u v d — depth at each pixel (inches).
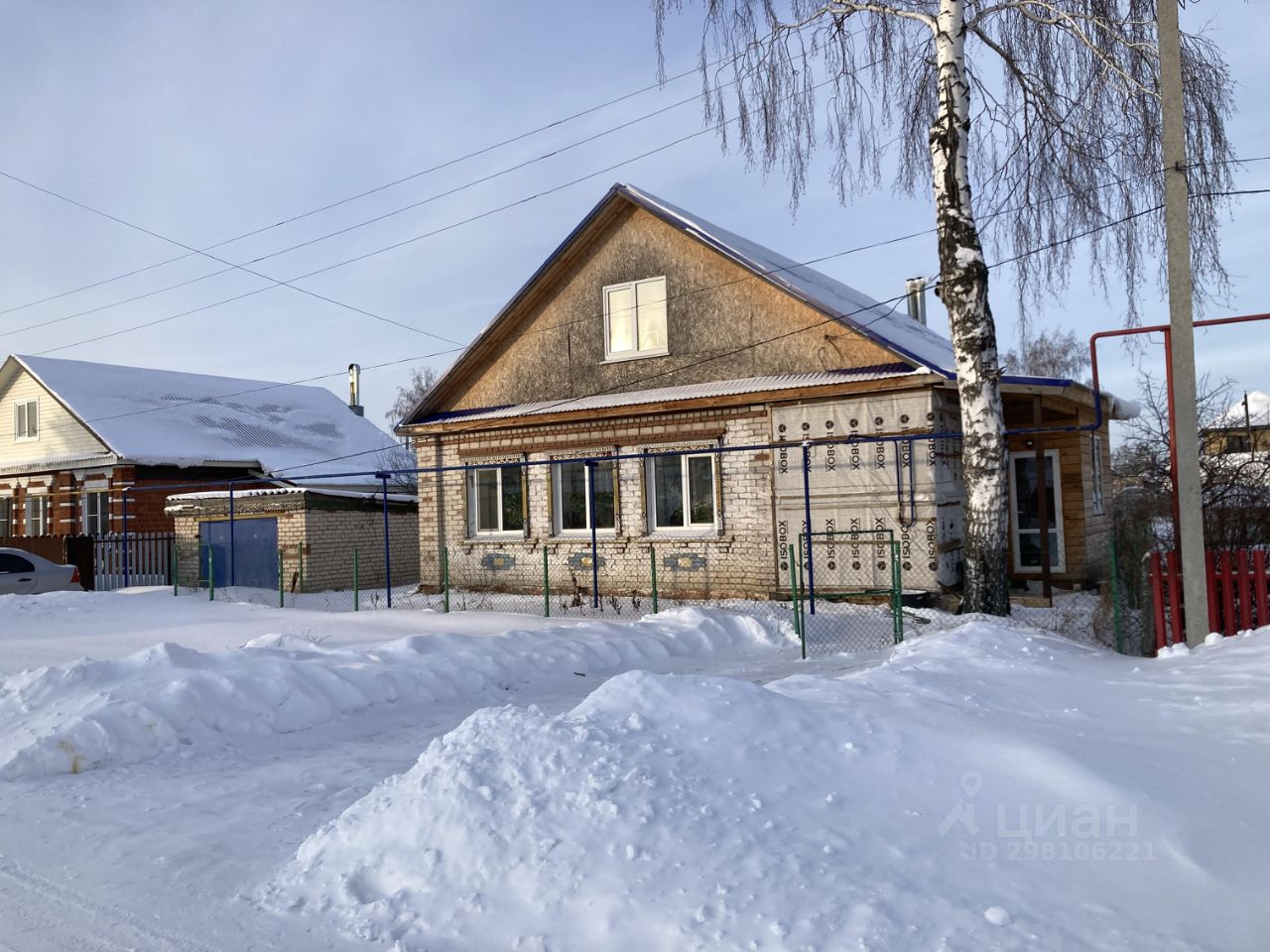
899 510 573.9
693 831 165.0
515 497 741.3
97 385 1253.1
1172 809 166.6
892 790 179.2
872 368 592.7
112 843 211.8
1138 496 604.1
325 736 316.8
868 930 133.8
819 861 153.9
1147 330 398.6
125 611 693.9
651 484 674.8
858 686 258.8
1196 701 245.9
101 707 295.6
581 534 703.7
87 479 1171.9
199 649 527.2
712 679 226.1
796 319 633.6
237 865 194.2
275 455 1227.2
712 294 667.4
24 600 706.8
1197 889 142.6
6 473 1240.8
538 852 165.5
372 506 893.8
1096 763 185.9
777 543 614.9
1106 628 449.1
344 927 158.9
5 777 265.7
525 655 416.2
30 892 185.9
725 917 142.6
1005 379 516.1
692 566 648.4
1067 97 489.7
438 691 371.6
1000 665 304.3
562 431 708.7
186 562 917.2
